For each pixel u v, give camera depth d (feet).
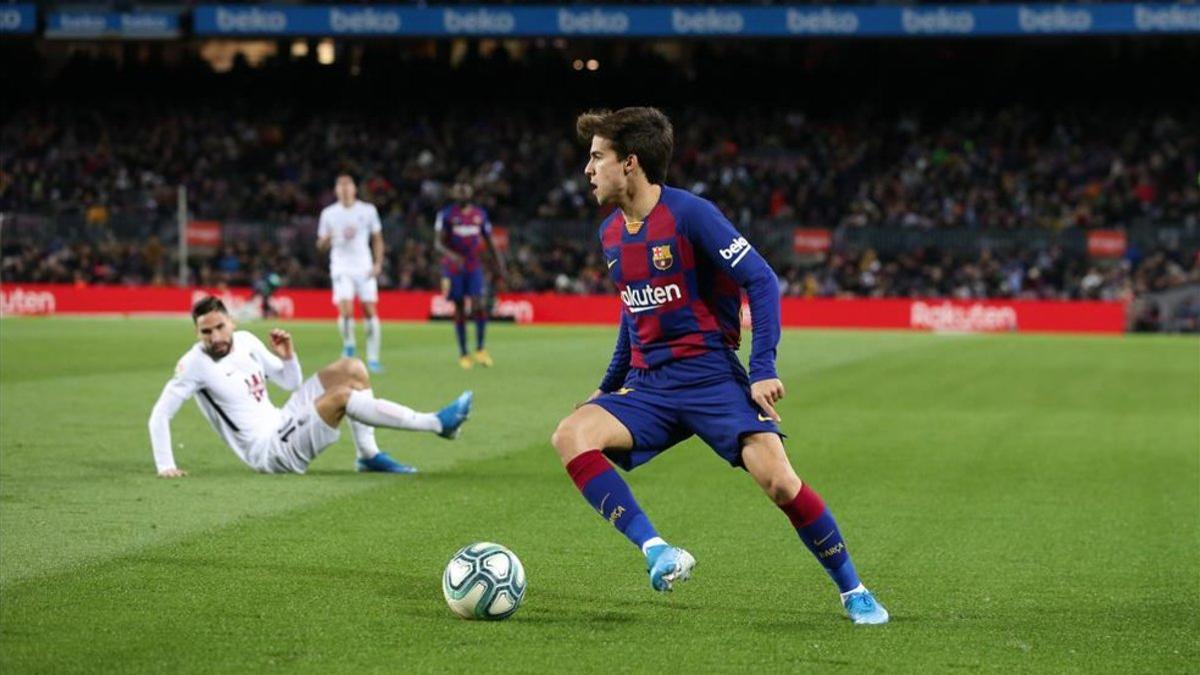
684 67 291.58
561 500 54.08
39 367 111.55
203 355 58.65
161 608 36.06
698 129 259.19
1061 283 212.64
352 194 113.91
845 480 62.03
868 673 30.81
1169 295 202.80
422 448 69.31
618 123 34.88
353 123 264.31
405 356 130.72
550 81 271.49
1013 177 241.35
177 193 241.35
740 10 247.09
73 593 37.63
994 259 215.92
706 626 35.04
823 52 280.31
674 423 35.83
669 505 54.49
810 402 96.02
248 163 254.68
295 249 222.48
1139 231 215.10
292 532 46.93
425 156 252.83
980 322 204.74
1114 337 185.57
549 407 87.66
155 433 58.39
